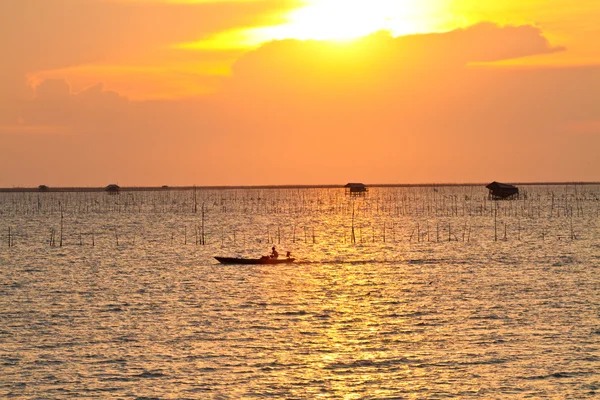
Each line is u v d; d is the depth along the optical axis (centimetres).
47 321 10962
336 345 9588
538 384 8175
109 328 10481
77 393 7906
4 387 8050
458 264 17250
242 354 9200
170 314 11450
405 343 9662
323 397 7844
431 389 8050
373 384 8200
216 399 7781
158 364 8806
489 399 7806
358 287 13862
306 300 12556
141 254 19938
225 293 13288
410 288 13712
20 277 15588
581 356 9050
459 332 10181
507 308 11725
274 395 7894
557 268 16412
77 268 17025
